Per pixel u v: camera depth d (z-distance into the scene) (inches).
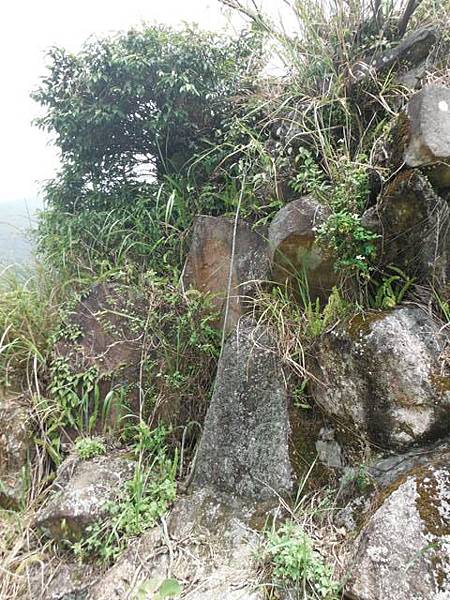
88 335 107.6
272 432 77.6
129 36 114.8
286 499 72.6
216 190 119.9
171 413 97.3
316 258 80.7
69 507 80.7
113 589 69.2
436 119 68.6
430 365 66.3
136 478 81.4
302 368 76.4
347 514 66.9
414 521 55.3
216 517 75.4
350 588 55.8
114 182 135.0
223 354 87.8
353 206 77.2
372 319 70.8
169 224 116.5
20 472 94.5
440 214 71.4
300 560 60.6
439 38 91.1
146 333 100.5
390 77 95.5
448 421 64.3
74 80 119.6
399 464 65.6
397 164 74.9
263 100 113.3
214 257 102.2
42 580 76.7
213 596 62.1
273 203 99.3
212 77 118.9
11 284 125.8
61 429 100.0
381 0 97.0
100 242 123.4
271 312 85.8
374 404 68.0
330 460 73.4
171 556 71.2
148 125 120.3
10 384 106.0
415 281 77.2
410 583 51.6
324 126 97.3
